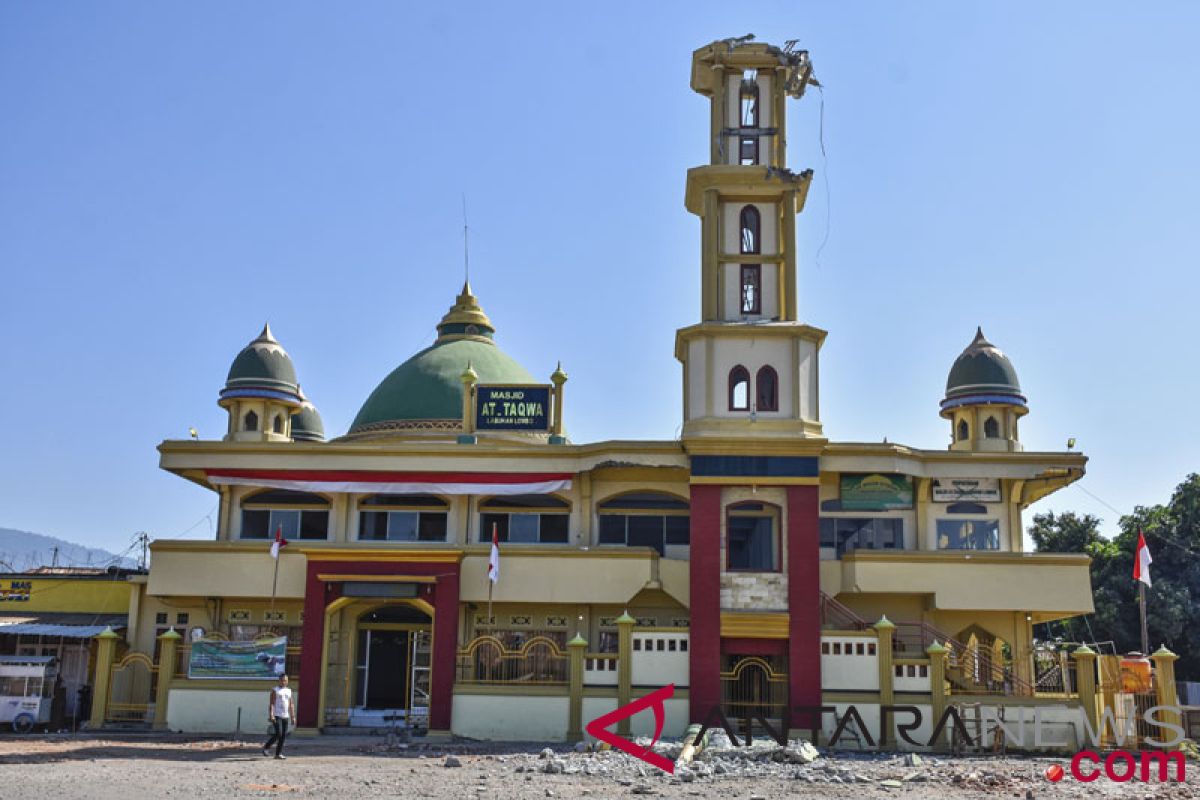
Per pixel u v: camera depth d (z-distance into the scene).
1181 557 57.53
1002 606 35.78
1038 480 39.09
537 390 39.38
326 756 26.52
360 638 37.47
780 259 35.09
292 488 37.38
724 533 32.59
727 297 34.97
